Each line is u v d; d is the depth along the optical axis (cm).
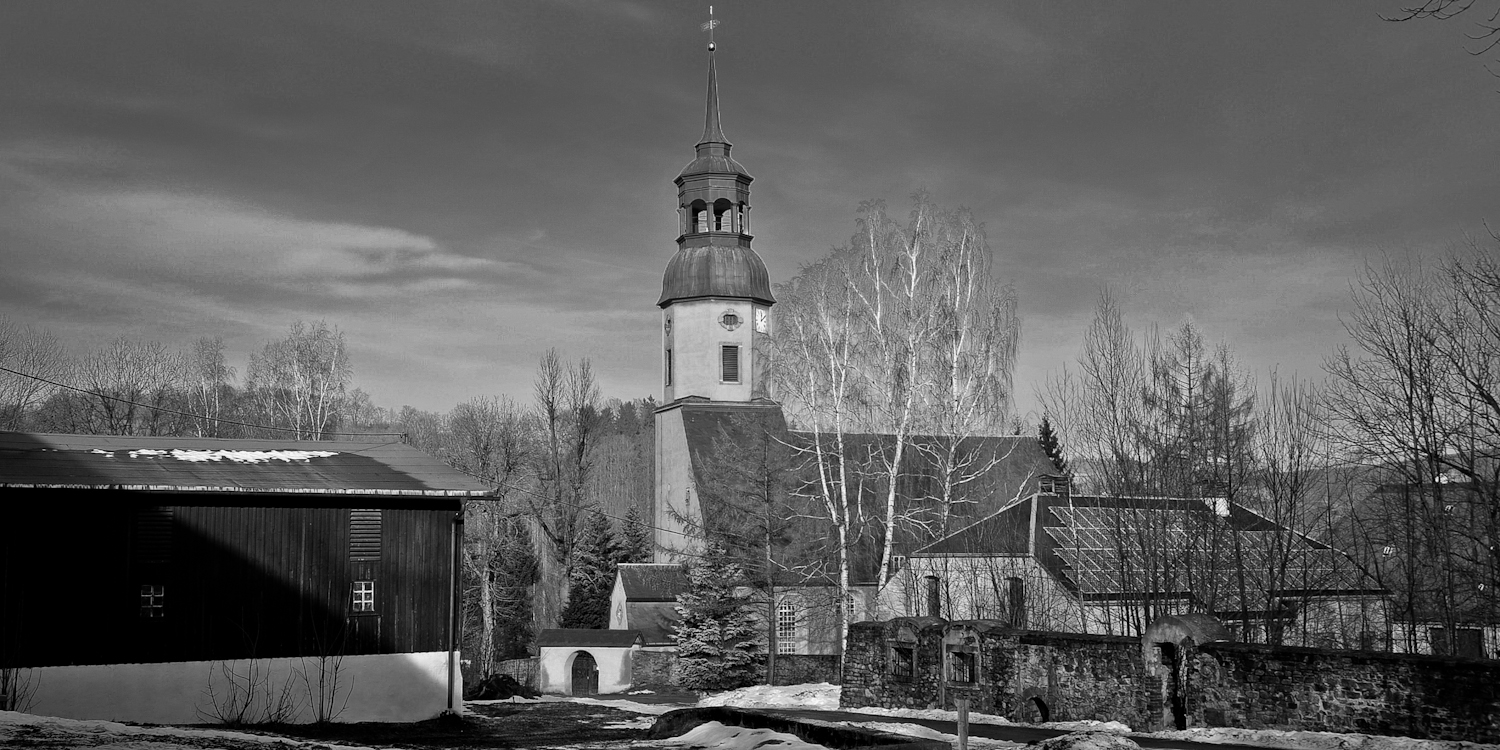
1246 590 3919
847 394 4944
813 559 5359
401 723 3177
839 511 5388
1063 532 4781
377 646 3209
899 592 5228
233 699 3027
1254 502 4022
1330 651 2005
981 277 4912
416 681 3241
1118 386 4031
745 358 6775
